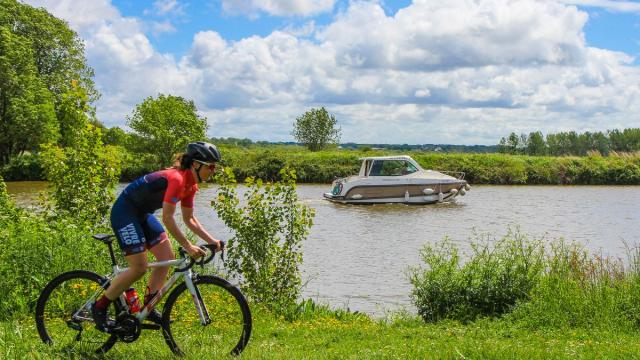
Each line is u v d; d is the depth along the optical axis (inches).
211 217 1085.1
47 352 218.2
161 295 216.4
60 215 448.5
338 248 781.9
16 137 2078.0
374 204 1417.3
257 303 405.7
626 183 2148.1
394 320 402.9
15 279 334.0
